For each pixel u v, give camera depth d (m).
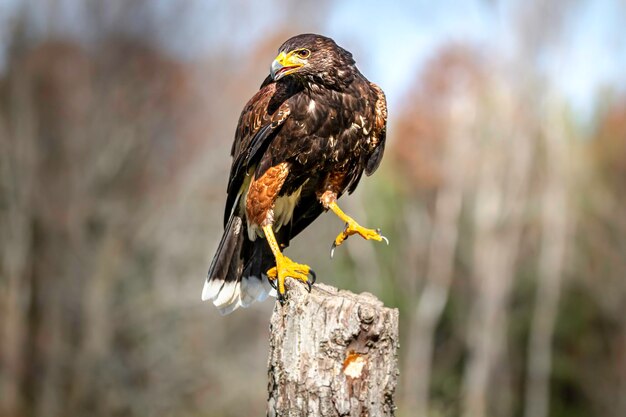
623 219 29.69
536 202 30.77
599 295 29.53
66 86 26.14
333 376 4.80
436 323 30.38
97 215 24.69
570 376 29.47
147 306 23.33
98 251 24.11
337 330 4.81
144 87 28.02
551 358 29.73
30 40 25.61
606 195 30.27
